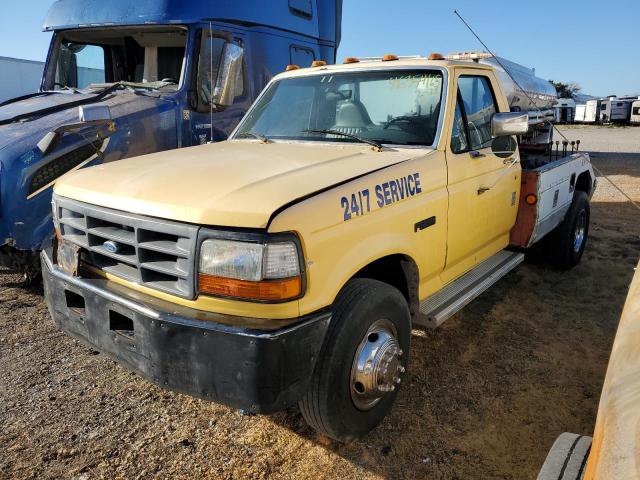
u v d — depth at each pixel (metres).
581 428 3.22
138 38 6.04
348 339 2.67
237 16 5.88
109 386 3.59
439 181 3.47
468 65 4.01
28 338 4.23
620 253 6.84
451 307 3.52
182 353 2.47
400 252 3.09
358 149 3.55
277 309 2.40
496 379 3.76
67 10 6.01
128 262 2.75
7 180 4.34
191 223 2.48
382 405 3.04
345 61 4.41
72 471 2.80
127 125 5.04
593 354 4.16
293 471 2.84
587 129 31.55
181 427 3.19
